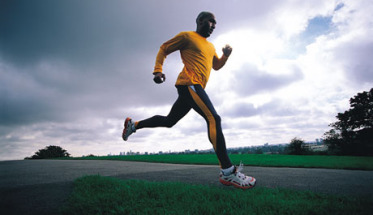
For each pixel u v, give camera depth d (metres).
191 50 2.34
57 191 2.28
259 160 7.20
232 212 1.44
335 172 4.06
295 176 3.49
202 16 2.47
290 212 1.46
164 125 2.63
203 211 1.48
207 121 2.21
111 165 5.70
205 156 9.12
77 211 1.59
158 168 4.78
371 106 25.55
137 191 2.05
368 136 22.70
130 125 2.80
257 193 2.04
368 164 5.43
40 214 1.59
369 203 1.66
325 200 1.75
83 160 8.26
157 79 2.40
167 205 1.65
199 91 2.22
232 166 2.21
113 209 1.60
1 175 3.72
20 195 2.15
